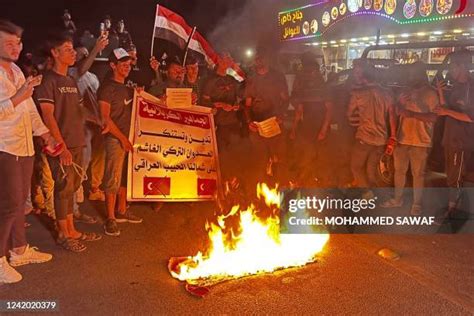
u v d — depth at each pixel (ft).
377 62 26.35
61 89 15.17
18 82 13.50
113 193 17.22
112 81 17.49
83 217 18.48
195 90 21.66
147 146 18.80
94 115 17.60
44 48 15.88
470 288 13.51
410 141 19.13
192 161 19.63
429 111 18.58
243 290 13.01
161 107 19.16
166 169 19.19
